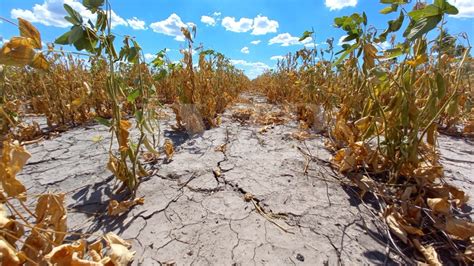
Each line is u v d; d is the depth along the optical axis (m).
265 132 2.97
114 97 1.38
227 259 1.09
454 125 3.06
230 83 5.25
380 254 1.12
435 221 1.22
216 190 1.66
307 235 1.24
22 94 3.63
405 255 1.11
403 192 1.48
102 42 1.24
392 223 1.26
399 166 1.60
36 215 0.87
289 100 4.59
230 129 3.11
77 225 1.29
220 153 2.29
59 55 3.04
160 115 3.60
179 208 1.45
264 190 1.65
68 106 2.98
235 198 1.57
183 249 1.14
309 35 2.38
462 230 1.11
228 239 1.21
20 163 0.71
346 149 1.85
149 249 1.14
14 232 0.70
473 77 2.30
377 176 1.76
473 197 1.54
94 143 2.49
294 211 1.43
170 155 2.18
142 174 1.73
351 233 1.25
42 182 1.73
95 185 1.70
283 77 5.05
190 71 3.02
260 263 1.07
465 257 1.06
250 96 7.45
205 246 1.16
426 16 1.17
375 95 1.69
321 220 1.35
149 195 1.58
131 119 3.45
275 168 1.97
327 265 1.06
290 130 3.04
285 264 1.06
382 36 1.63
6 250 0.58
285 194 1.61
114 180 1.76
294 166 2.00
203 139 2.70
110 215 1.38
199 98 3.26
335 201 1.53
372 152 1.76
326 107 2.93
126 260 0.92
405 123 1.54
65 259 0.74
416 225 1.26
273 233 1.25
